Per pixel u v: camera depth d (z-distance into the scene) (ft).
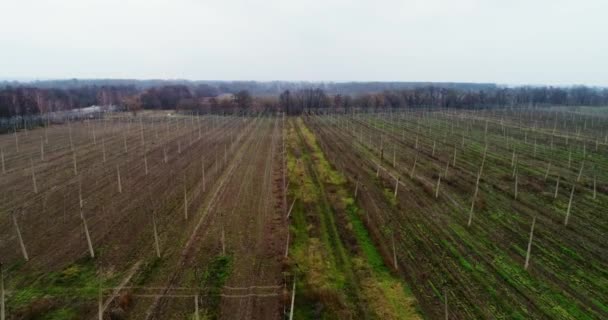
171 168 131.34
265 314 52.37
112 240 74.08
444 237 77.10
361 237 77.20
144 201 96.73
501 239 76.23
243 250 70.54
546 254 70.08
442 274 63.21
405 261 67.36
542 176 120.78
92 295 55.88
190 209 91.25
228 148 169.68
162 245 72.23
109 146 173.99
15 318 50.16
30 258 66.54
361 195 101.40
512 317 52.19
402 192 105.29
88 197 99.50
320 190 106.63
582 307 54.39
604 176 121.29
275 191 105.09
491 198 100.48
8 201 96.02
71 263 64.90
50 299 54.39
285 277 60.70
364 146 174.60
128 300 53.98
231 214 88.17
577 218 86.84
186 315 51.70
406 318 51.88
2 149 164.45
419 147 171.12
